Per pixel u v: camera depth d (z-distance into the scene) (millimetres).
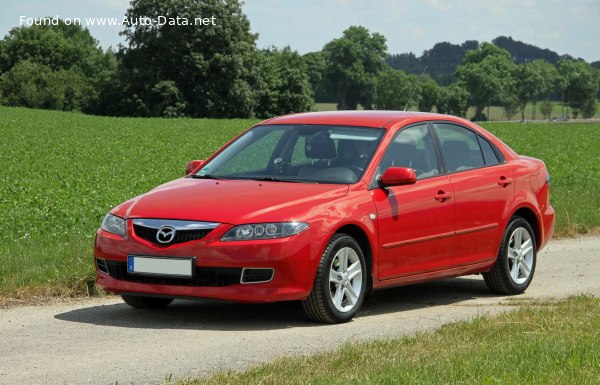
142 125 156000
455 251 20688
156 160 76188
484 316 17641
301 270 17391
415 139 20578
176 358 14945
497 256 21922
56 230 31344
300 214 17578
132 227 17906
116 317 18797
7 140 104938
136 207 18328
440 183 20391
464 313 19625
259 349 15695
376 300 21547
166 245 17453
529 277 22734
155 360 14805
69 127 140625
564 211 35375
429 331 16500
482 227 21328
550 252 29344
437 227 20125
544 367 12594
